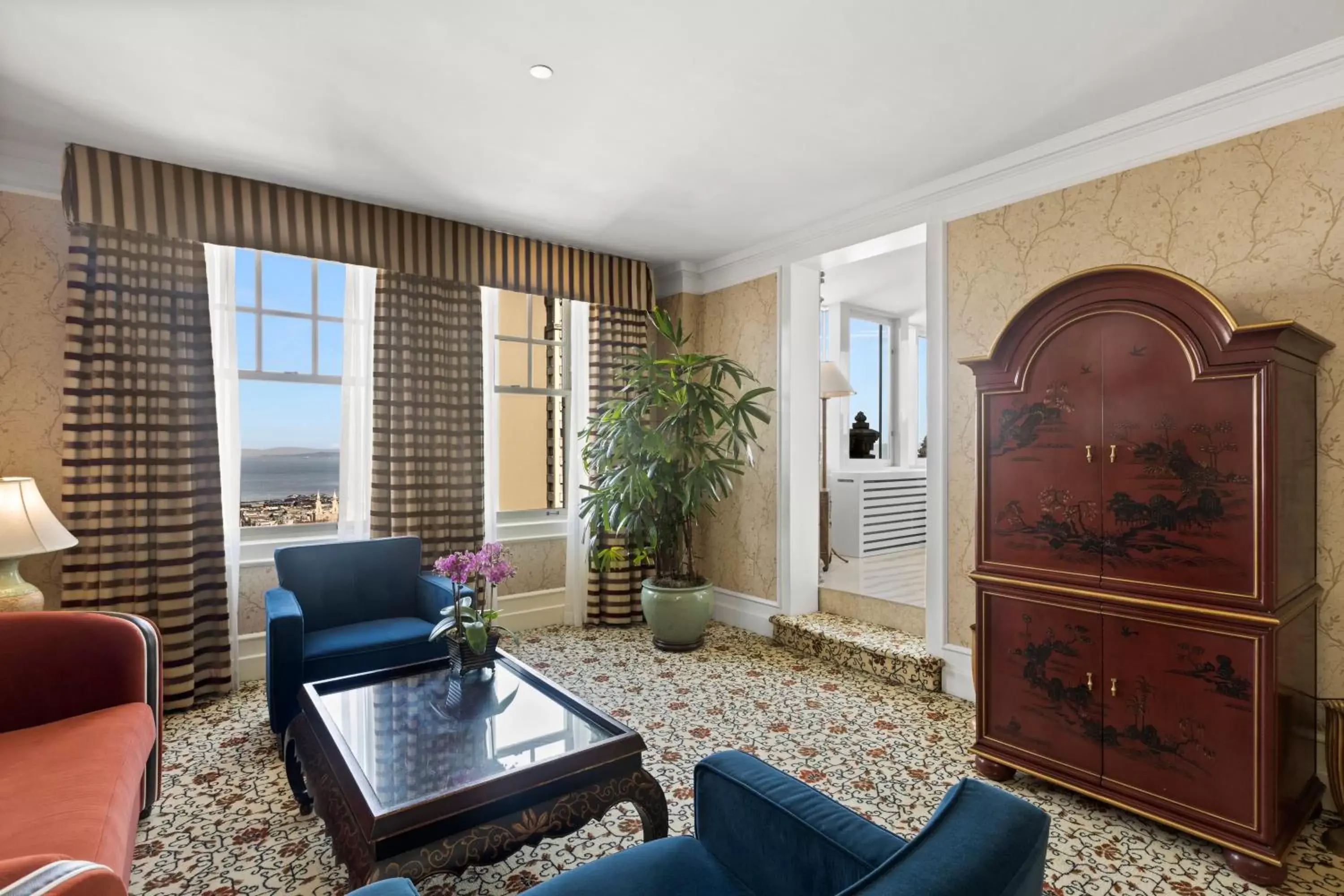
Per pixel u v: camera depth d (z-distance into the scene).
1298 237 2.21
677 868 1.23
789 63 2.21
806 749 2.60
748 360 4.32
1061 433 2.26
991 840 0.77
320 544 3.33
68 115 2.53
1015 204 2.93
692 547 4.58
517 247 3.98
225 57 2.15
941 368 3.20
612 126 2.64
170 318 3.06
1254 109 2.29
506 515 4.39
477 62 2.19
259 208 3.15
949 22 1.99
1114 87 2.37
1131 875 1.84
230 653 3.21
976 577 2.46
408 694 2.15
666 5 1.91
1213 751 1.90
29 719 1.87
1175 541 1.99
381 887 0.93
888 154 2.90
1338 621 2.13
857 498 5.36
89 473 2.89
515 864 1.90
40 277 2.89
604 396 4.43
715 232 3.95
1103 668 2.13
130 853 1.58
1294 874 1.84
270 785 2.32
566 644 4.01
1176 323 1.99
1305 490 2.06
